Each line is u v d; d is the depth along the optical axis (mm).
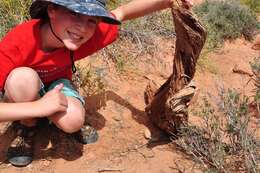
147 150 1187
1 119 1003
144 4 1146
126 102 1378
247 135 1132
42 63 1060
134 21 1688
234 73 1654
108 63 1518
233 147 1145
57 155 1153
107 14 984
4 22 1551
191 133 1163
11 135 1197
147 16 1745
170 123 1181
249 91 1535
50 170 1104
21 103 1013
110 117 1310
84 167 1116
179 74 1139
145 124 1292
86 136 1199
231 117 1146
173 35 1721
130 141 1221
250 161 1073
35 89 1056
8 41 1022
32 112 1005
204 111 1227
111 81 1458
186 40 1097
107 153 1170
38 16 1035
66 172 1098
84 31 980
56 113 1067
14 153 1115
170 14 1824
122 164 1132
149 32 1682
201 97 1448
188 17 1066
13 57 1019
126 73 1511
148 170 1115
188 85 1115
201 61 1661
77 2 953
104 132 1249
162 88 1209
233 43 1929
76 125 1088
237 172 1090
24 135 1131
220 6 2021
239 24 1973
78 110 1087
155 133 1256
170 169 1120
